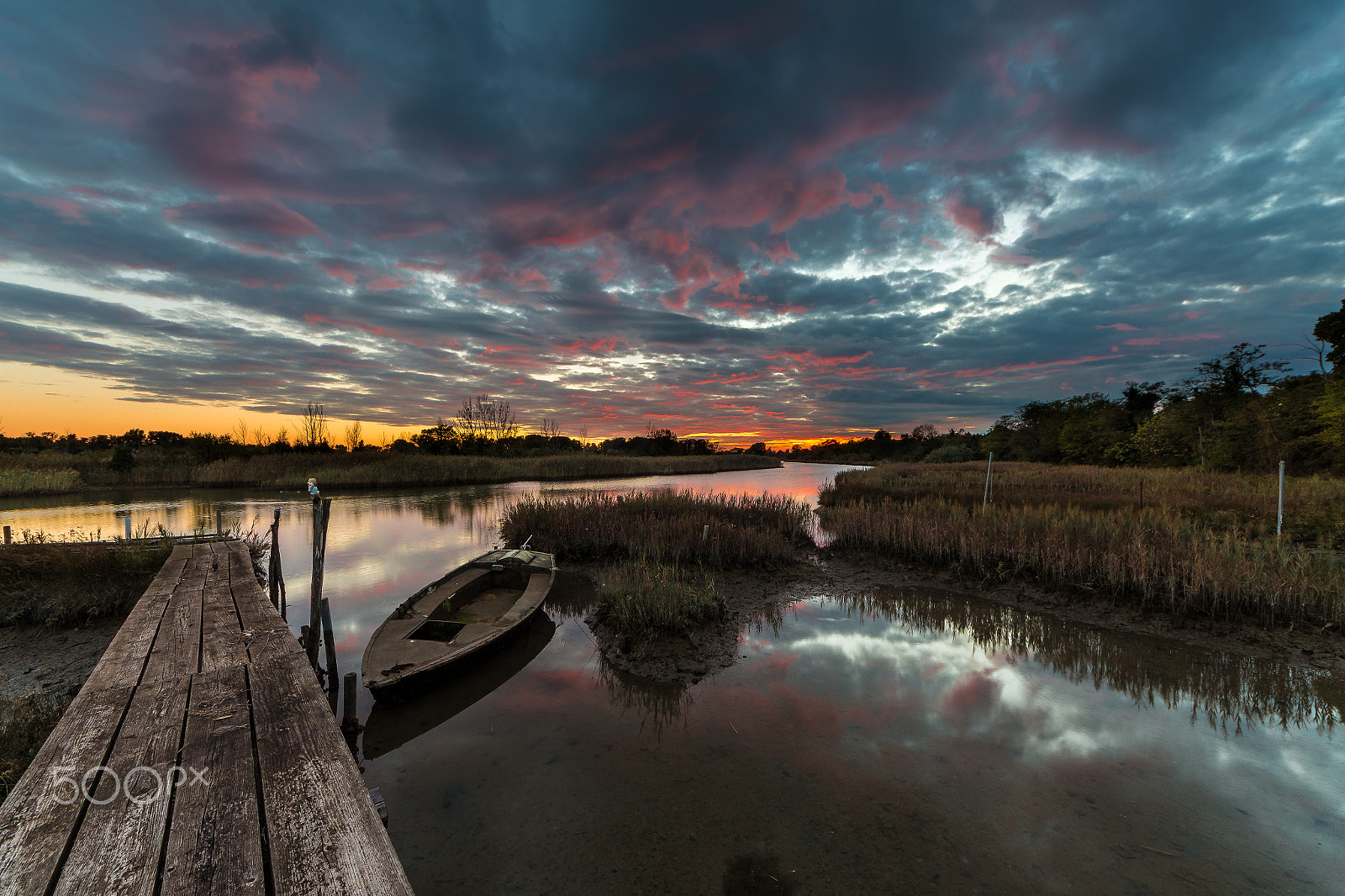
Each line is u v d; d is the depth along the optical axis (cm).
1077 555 989
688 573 1113
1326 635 760
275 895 198
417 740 544
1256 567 841
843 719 577
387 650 665
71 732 321
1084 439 4575
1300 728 556
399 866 216
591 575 1180
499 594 959
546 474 3981
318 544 679
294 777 275
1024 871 375
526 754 519
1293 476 2436
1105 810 435
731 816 433
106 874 206
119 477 3122
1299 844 397
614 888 365
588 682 672
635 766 499
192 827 234
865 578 1112
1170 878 367
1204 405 3228
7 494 2583
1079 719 575
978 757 508
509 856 394
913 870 378
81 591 868
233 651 488
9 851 217
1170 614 856
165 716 345
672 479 4084
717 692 642
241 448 3925
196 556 1021
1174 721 571
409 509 2202
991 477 2747
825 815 433
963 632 833
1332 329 2283
